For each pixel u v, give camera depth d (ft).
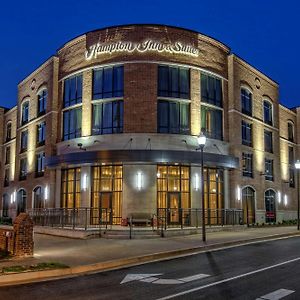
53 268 38.40
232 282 33.73
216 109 104.37
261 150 119.75
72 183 100.12
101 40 98.68
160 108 95.04
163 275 37.52
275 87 132.46
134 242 62.85
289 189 142.20
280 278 35.24
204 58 102.22
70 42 106.11
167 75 96.73
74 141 99.35
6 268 37.78
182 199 92.99
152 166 90.58
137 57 95.30
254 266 41.68
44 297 29.43
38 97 122.52
